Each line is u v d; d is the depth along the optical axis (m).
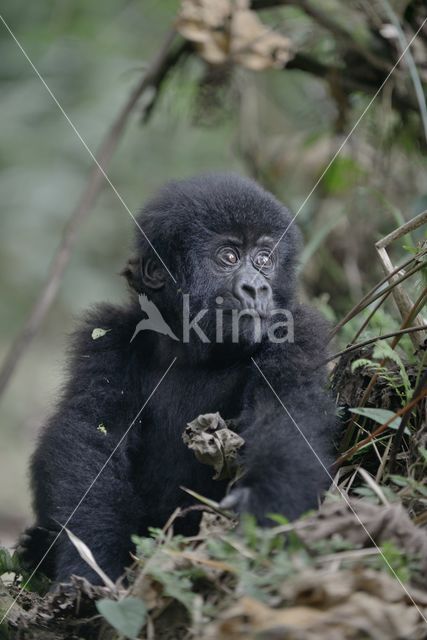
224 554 6.47
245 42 14.12
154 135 27.61
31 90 29.89
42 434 10.23
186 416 9.86
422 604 6.02
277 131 19.92
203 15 13.99
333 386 9.59
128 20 27.14
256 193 10.14
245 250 10.02
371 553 6.27
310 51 14.56
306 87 17.44
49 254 28.28
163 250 10.14
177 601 6.62
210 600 6.46
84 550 7.62
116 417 9.88
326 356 9.55
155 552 6.89
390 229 14.55
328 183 15.29
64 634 7.54
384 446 8.72
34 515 10.43
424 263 8.85
